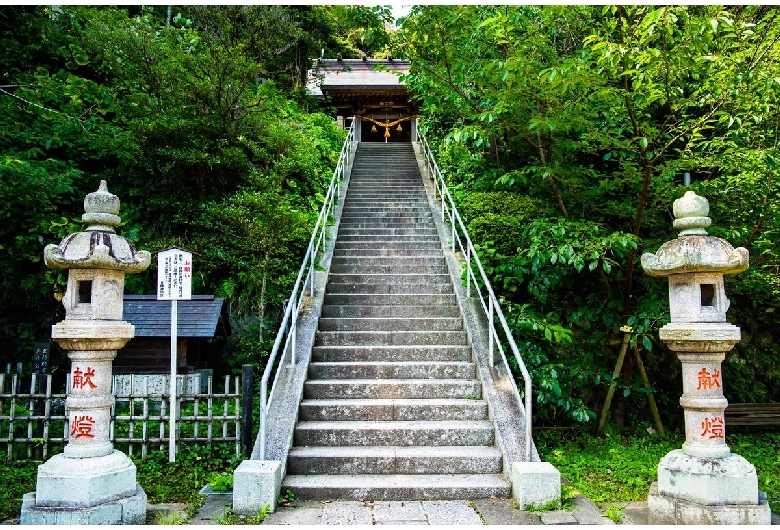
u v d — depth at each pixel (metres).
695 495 4.15
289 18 14.59
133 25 9.94
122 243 4.43
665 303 6.65
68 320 4.23
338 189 12.40
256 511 4.28
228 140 10.04
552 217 7.26
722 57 5.63
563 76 5.46
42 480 4.00
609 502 4.79
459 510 4.38
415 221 11.00
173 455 5.45
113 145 8.30
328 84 19.89
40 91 8.02
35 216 7.58
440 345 6.98
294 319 6.55
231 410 6.43
